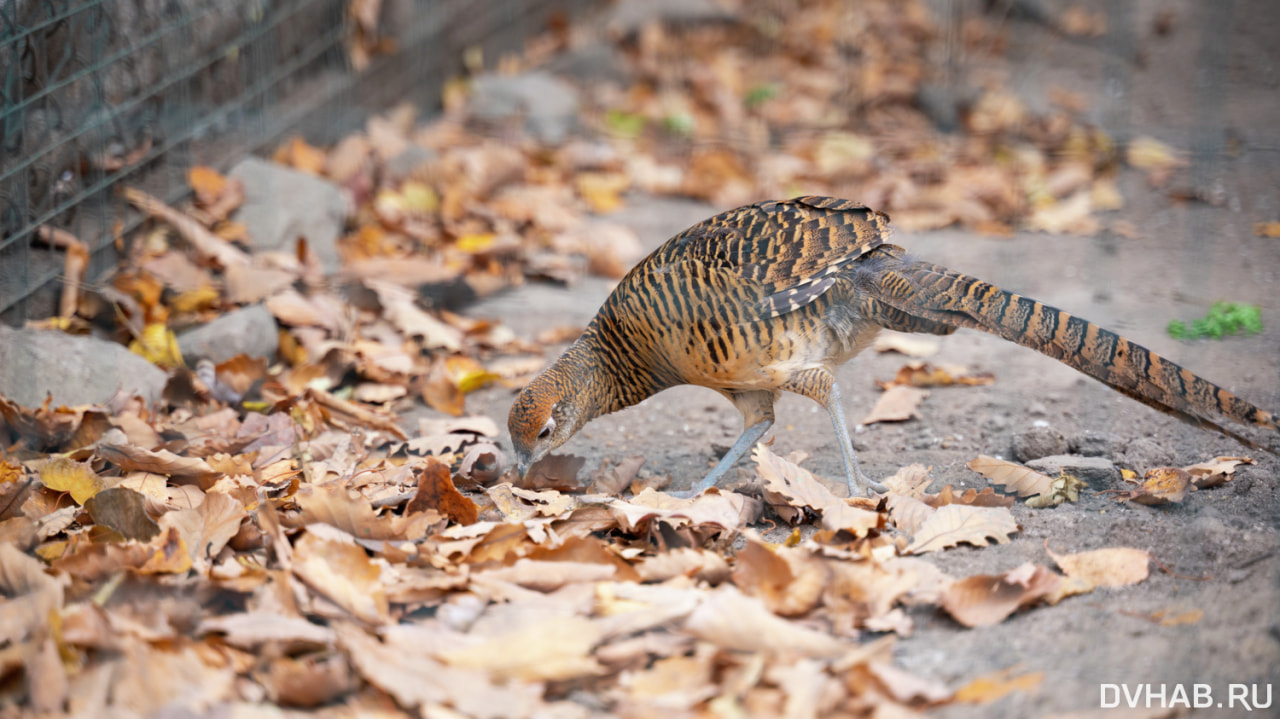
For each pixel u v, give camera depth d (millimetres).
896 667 4445
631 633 4609
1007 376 8617
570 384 6473
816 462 7125
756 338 6188
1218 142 13445
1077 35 18953
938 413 7887
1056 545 5523
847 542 5504
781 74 18172
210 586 4781
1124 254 11156
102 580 4895
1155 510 5945
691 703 4086
